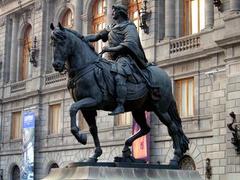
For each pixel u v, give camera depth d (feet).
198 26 117.08
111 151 129.39
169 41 118.21
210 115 106.73
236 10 101.24
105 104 44.96
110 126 130.82
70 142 143.84
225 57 101.50
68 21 156.56
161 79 48.32
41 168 152.97
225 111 101.09
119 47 46.06
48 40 159.74
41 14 161.48
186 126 111.55
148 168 44.60
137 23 130.93
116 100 45.09
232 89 98.68
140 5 131.44
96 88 43.88
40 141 154.81
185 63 114.01
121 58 46.62
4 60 175.94
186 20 120.16
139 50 46.96
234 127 96.63
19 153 162.71
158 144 115.75
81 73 43.96
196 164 107.96
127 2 135.03
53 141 150.10
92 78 43.88
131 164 44.21
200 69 110.22
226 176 98.07
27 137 155.84
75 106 42.80
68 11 156.87
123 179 42.32
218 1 105.70
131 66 46.26
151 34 123.03
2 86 174.09
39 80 157.48
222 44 101.19
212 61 107.24
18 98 165.27
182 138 49.52
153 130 117.08
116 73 45.01
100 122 134.00
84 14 148.56
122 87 44.73
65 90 147.95
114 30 47.75
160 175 44.86
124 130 126.31
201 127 108.47
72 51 44.19
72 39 44.21
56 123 151.53
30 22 168.35
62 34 43.75
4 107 172.96
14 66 173.37
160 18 123.24
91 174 40.91
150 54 122.01
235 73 98.73
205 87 108.99
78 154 140.87
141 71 46.80
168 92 48.80
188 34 119.03
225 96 102.01
